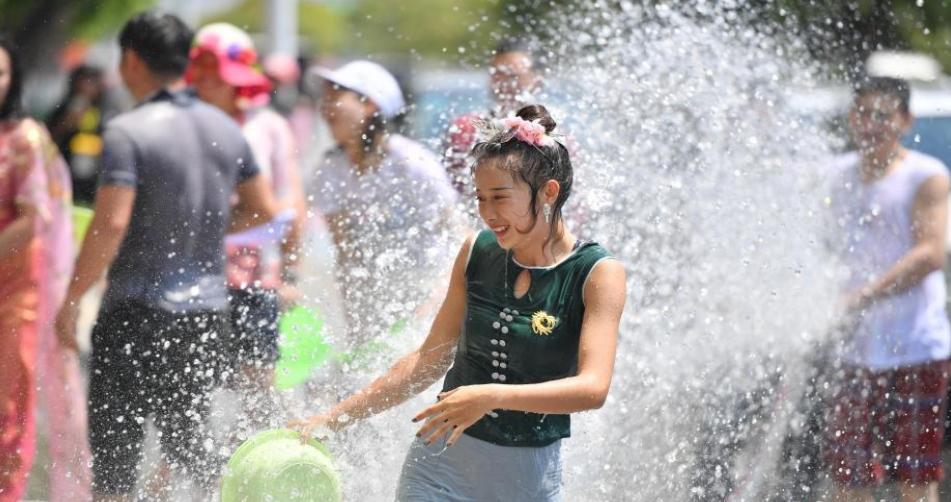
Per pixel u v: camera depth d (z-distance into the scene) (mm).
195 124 15586
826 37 21297
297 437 11781
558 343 10195
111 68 33062
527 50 18844
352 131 16844
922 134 22875
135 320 15242
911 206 16469
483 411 9492
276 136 19875
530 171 10086
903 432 16438
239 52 19219
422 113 25422
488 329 10375
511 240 10219
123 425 15203
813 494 15930
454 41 44219
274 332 15836
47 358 15500
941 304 16531
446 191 16812
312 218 16938
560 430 10531
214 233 15688
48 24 34406
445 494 10406
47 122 26672
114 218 15039
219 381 15414
